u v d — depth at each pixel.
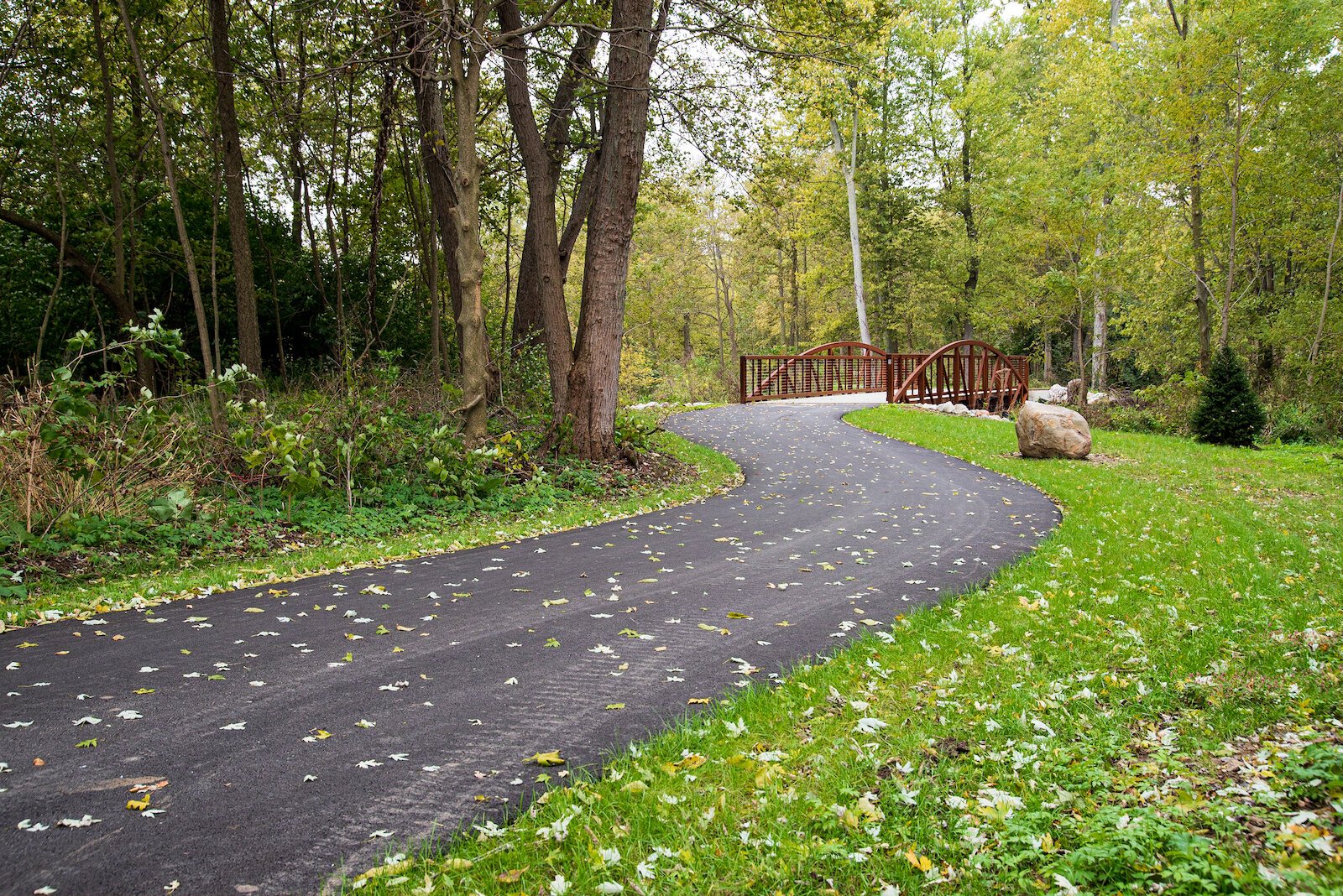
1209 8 20.31
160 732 3.65
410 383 14.60
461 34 10.25
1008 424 19.41
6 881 2.49
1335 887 2.11
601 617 5.57
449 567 7.11
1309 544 8.17
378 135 16.41
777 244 25.38
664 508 10.47
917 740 3.45
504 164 17.80
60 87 14.45
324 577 6.72
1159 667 4.35
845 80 17.05
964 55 31.92
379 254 21.22
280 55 16.03
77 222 16.34
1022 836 2.56
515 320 17.17
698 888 2.43
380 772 3.30
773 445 16.31
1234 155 20.62
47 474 7.36
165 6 14.86
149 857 2.65
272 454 8.74
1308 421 20.69
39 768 3.28
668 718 3.86
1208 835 2.48
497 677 4.41
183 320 19.06
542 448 12.59
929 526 9.16
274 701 4.03
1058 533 8.43
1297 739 3.31
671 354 48.81
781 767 3.24
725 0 12.00
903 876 2.44
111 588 6.19
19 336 17.20
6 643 4.91
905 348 43.12
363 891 2.47
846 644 5.00
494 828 2.80
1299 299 22.62
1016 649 4.71
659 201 20.56
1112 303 30.56
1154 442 18.05
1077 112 27.56
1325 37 19.08
